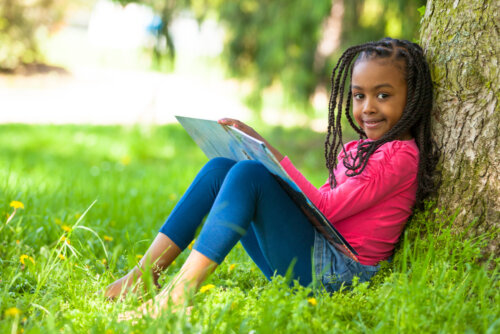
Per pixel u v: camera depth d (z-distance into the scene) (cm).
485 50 222
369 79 225
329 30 916
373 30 869
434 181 232
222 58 1026
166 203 454
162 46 945
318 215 209
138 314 200
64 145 965
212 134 243
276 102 1002
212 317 197
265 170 220
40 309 212
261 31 970
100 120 1413
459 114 227
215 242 209
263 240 225
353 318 196
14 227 321
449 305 188
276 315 186
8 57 2053
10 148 896
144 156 948
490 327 177
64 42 2744
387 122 227
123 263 280
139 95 1875
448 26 231
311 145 1052
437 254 222
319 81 948
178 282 206
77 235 317
